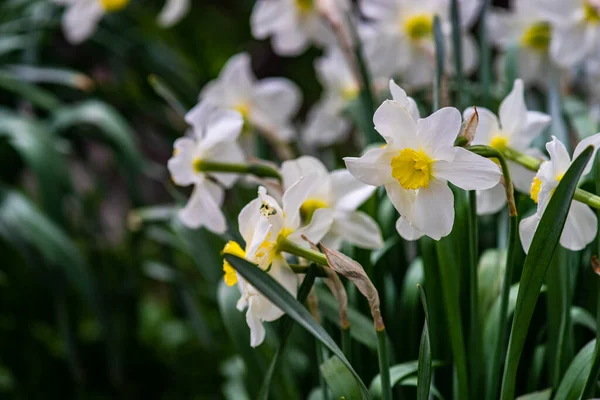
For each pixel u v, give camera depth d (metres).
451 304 0.70
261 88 0.99
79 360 1.20
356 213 0.73
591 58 0.94
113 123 1.20
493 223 0.85
